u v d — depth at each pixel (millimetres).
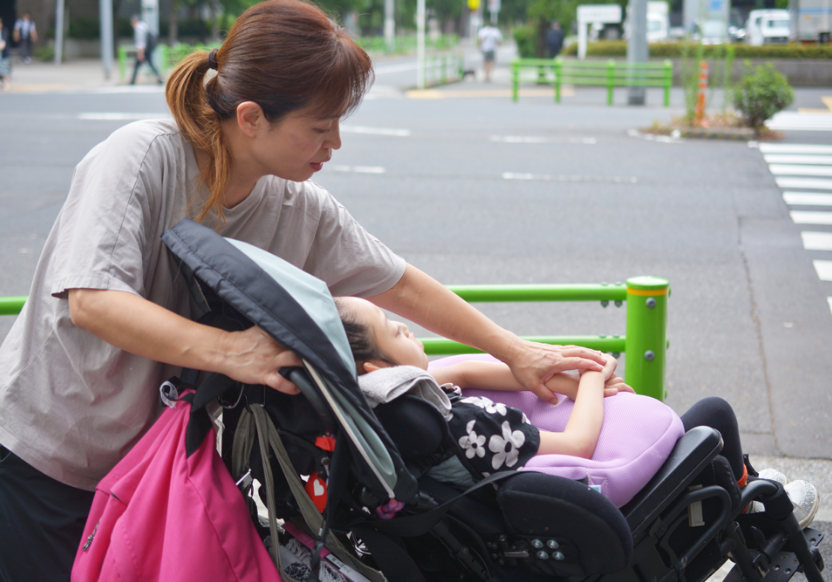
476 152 12023
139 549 1586
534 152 12039
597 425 1894
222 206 1756
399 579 1680
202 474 1613
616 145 12688
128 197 1598
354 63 1572
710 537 1871
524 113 16969
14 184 9555
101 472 1802
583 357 2094
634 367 3096
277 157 1622
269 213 1853
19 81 24859
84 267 1529
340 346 1509
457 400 1861
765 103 13422
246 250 1566
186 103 1657
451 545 1706
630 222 8055
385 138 13297
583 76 23922
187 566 1541
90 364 1675
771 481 2023
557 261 6754
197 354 1499
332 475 1511
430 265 6641
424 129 14359
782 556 2166
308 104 1545
